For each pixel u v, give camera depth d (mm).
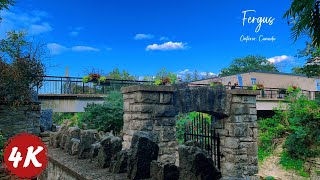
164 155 7199
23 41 12078
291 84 33312
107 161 4430
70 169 4363
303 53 17109
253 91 8797
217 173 3191
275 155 16422
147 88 7098
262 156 16516
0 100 10117
